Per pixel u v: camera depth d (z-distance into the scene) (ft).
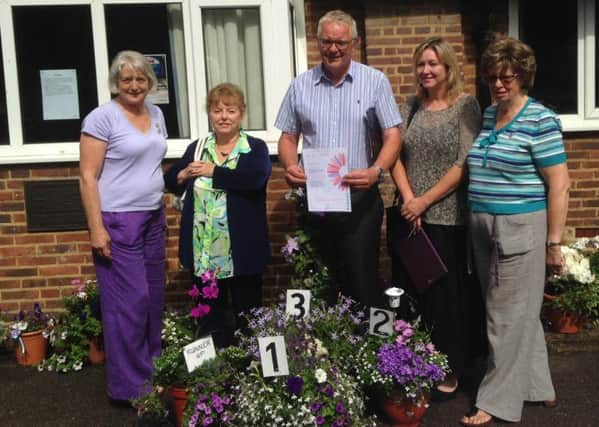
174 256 16.85
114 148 12.41
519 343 11.87
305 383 10.93
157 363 12.09
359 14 16.99
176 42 16.30
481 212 11.80
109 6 16.03
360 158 12.33
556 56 17.33
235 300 13.26
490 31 16.75
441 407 12.84
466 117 12.25
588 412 12.48
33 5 15.85
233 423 11.18
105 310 12.91
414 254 12.55
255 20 16.40
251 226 12.75
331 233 12.64
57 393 13.96
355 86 12.18
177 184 13.20
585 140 17.22
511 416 12.02
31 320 15.72
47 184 16.30
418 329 12.83
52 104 16.26
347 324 12.26
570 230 17.42
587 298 15.30
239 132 12.98
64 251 16.52
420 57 12.28
